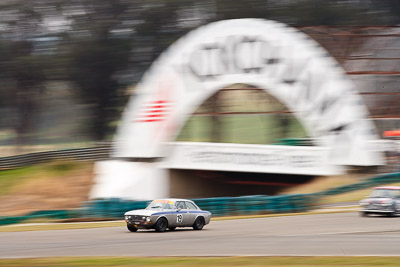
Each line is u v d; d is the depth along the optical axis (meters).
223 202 82.25
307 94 114.12
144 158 115.62
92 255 36.53
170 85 117.81
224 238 47.06
